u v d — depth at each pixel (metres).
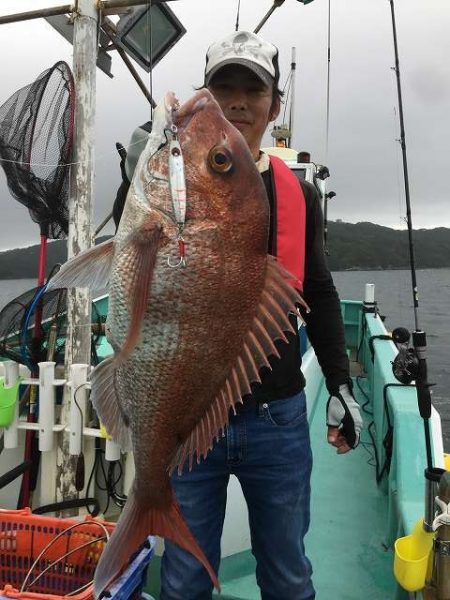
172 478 1.87
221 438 1.82
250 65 1.74
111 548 1.52
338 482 3.68
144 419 1.49
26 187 2.85
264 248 1.50
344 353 2.06
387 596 2.53
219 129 1.44
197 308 1.43
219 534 1.93
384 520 3.20
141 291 1.39
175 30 3.41
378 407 4.07
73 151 2.85
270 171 1.92
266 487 1.87
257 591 2.55
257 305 1.50
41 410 2.79
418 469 2.53
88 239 2.90
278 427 1.84
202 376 1.47
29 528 2.39
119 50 3.51
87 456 2.85
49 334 2.95
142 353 1.44
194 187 1.41
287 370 1.86
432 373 11.18
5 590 1.86
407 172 2.76
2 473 3.04
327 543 2.96
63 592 2.31
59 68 2.82
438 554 1.83
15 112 2.86
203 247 1.42
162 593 1.91
